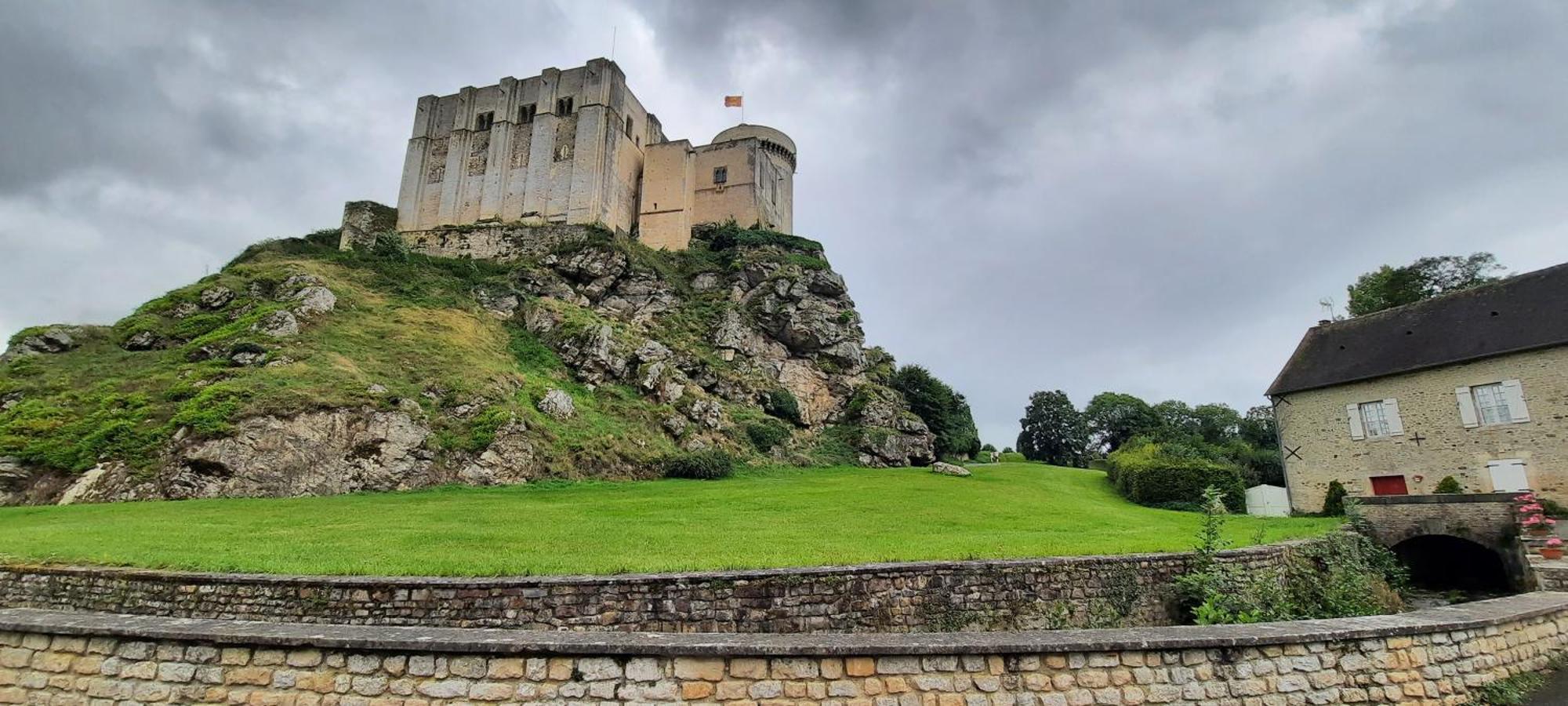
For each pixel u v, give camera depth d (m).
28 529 15.48
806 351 50.22
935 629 10.28
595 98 52.62
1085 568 11.19
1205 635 5.70
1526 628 7.07
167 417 24.53
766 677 5.28
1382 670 5.98
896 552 12.20
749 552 12.34
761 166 61.03
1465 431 24.23
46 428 23.55
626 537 14.43
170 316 33.12
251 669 5.47
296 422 24.58
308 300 33.56
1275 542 13.95
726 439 37.00
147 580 10.37
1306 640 5.85
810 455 40.12
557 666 5.32
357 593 9.70
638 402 36.34
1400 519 18.06
